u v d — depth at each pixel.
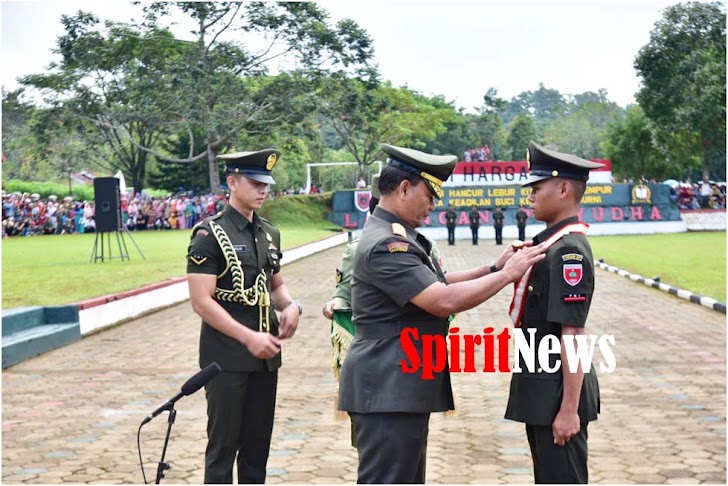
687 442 6.76
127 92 46.28
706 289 17.59
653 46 44.81
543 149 4.06
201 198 46.16
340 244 40.56
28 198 40.34
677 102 45.88
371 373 3.94
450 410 4.09
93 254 22.31
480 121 85.44
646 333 12.44
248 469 4.99
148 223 45.28
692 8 44.00
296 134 48.00
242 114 45.88
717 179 70.62
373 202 5.08
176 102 45.44
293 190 60.53
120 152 57.19
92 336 12.64
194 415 7.83
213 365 4.10
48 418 7.77
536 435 4.09
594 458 6.37
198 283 4.77
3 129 50.72
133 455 6.58
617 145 62.81
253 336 4.65
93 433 7.24
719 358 10.38
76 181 65.81
